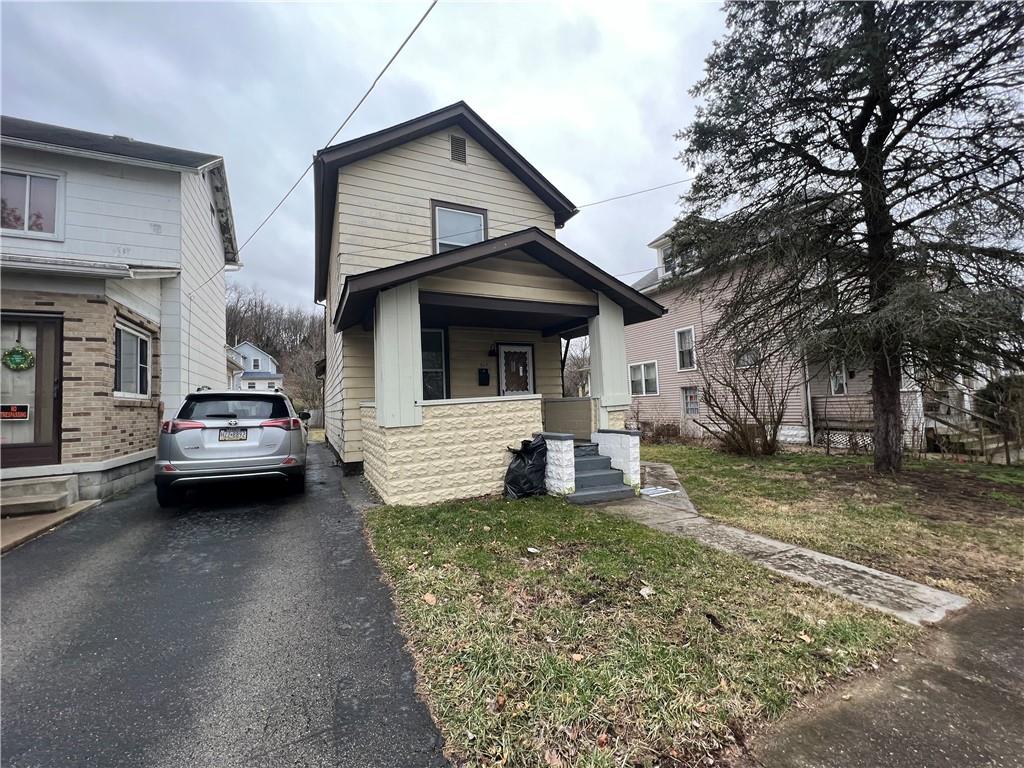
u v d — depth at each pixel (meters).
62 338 6.36
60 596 3.33
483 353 9.23
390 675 2.37
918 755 1.84
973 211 6.70
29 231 7.69
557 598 3.15
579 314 7.52
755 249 8.66
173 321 8.98
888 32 6.71
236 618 2.99
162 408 8.82
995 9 6.33
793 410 14.07
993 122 6.86
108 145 8.45
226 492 6.76
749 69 8.02
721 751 1.86
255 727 2.01
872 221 7.91
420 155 8.88
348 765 1.79
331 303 10.90
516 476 6.21
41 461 6.13
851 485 7.34
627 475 6.64
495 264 6.73
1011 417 9.50
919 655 2.57
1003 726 2.01
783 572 3.70
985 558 4.09
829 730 1.98
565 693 2.16
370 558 4.05
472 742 1.89
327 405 14.90
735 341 9.67
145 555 4.14
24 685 2.30
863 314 7.54
